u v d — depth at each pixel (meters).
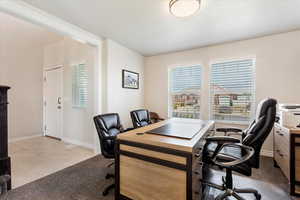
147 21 2.35
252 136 1.47
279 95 2.78
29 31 3.27
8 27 3.07
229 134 3.08
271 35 2.82
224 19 2.27
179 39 3.05
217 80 3.36
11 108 3.84
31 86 4.21
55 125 4.16
